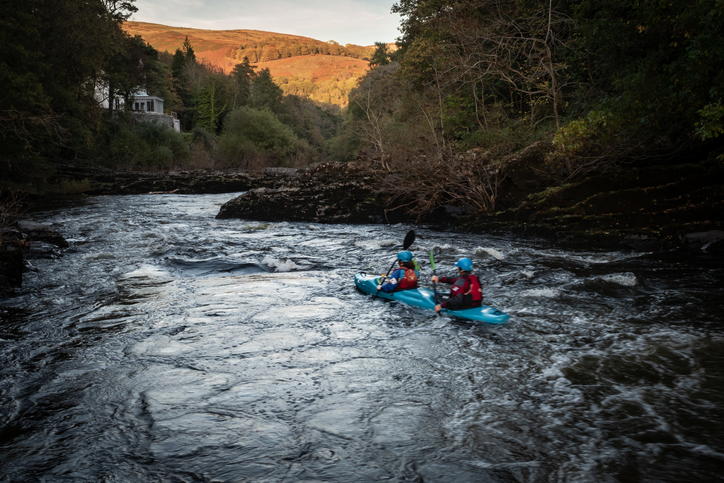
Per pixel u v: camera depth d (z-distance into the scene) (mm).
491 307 6633
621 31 14102
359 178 19328
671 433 3549
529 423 3742
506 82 22531
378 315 6766
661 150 13805
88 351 5453
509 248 11930
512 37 19141
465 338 5793
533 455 3295
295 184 21688
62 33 27625
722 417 3768
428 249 11992
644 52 14875
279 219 19172
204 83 89688
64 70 30031
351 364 5031
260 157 58188
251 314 6867
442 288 8422
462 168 16234
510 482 2990
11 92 22172
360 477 3064
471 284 6609
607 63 16453
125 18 46219
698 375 4562
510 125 19625
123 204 26125
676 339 5555
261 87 96812
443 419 3830
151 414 3945
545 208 13969
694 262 9711
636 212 12523
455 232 15211
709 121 9422
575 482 2979
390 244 12844
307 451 3373
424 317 6645
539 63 18438
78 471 3170
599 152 13922
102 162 43781
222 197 31891
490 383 4512
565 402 4082
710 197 11953
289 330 6148
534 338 5750
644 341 5527
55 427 3762
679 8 10344
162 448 3430
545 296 7578
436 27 22531
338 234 15141
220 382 4582
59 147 35719
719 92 9758
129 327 6309
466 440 3504
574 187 13703
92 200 28484
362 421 3811
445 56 21422
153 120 54312
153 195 33500
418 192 17125
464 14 21891
